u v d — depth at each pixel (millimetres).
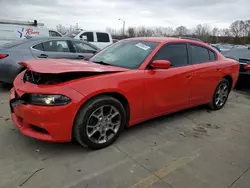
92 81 2559
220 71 4328
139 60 3195
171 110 3566
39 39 5672
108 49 3832
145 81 3004
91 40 10789
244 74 6414
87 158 2572
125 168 2424
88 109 2521
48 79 2549
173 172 2402
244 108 4945
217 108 4641
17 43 5441
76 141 2883
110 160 2561
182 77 3518
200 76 3875
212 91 4320
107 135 2844
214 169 2502
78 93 2428
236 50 7348
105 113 2746
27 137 2961
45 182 2143
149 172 2381
